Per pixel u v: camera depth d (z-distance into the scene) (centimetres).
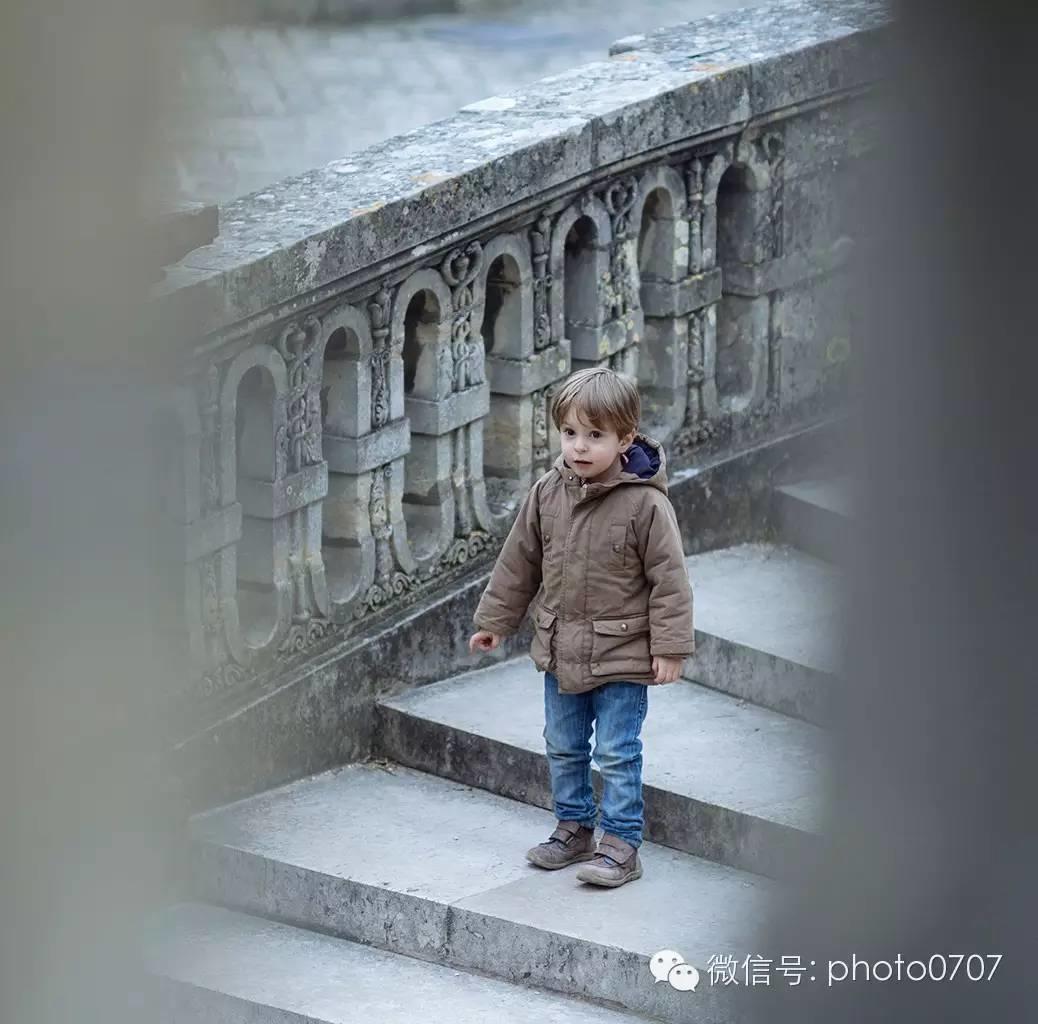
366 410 1828
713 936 1527
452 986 1550
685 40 2280
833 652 1778
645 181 2077
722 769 1734
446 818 1758
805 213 2272
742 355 2252
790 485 2272
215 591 1698
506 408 2019
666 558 1562
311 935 1642
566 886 1617
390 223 1762
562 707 1628
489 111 2023
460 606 1958
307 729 1805
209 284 1570
